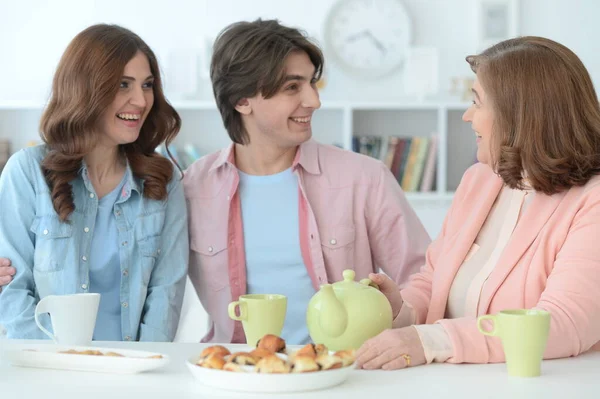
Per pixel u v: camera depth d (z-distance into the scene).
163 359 1.56
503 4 4.99
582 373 1.56
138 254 2.53
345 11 5.07
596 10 5.08
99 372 1.59
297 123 2.52
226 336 2.65
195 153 4.97
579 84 1.84
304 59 2.49
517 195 2.03
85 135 2.47
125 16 5.09
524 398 1.38
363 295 1.75
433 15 5.08
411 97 5.07
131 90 2.50
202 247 2.63
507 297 1.92
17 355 1.63
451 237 2.15
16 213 2.47
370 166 2.70
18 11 5.10
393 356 1.61
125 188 2.54
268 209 2.62
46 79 5.11
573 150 1.83
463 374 1.56
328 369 1.45
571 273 1.72
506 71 1.87
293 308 2.60
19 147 5.12
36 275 2.47
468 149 5.15
